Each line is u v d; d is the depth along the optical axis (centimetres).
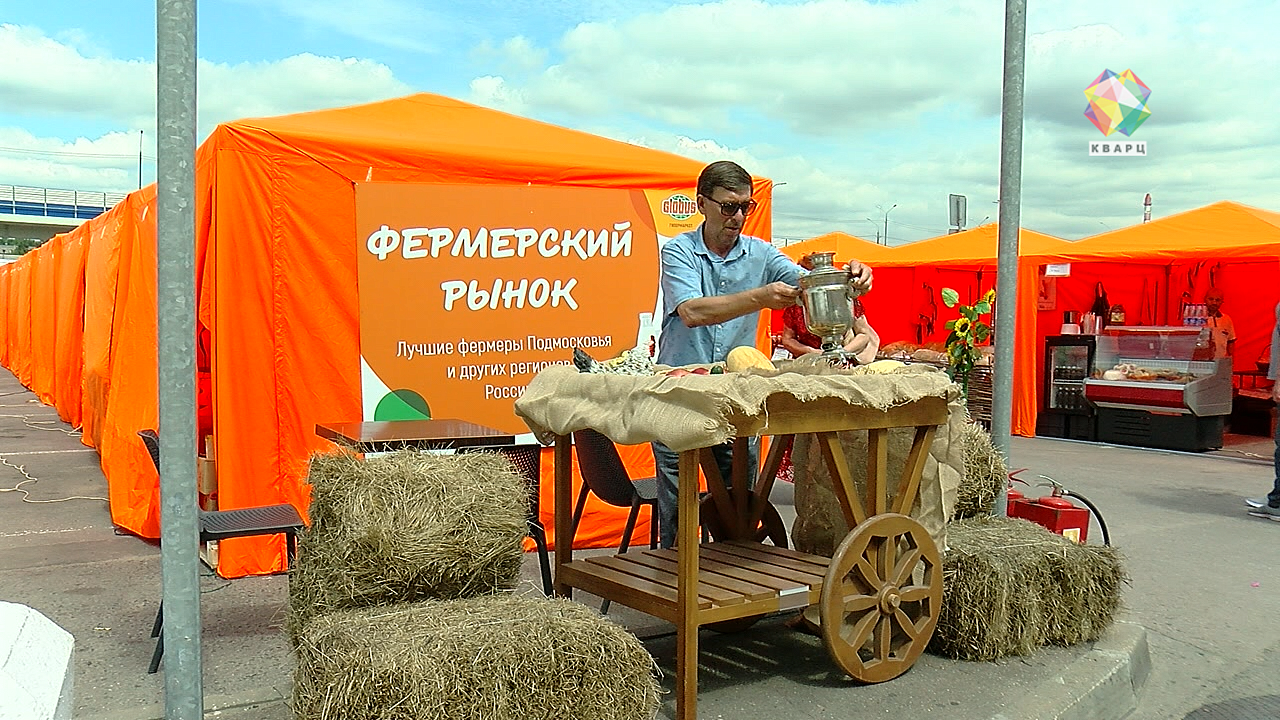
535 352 586
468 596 326
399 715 251
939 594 381
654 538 502
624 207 607
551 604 307
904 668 373
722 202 411
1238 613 500
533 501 454
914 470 370
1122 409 1214
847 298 361
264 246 511
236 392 507
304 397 523
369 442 386
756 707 346
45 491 810
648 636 424
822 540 427
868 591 361
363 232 535
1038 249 1264
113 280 756
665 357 424
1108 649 409
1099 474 955
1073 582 408
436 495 327
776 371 332
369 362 540
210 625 437
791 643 416
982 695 358
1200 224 1162
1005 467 478
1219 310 1377
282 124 529
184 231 263
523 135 620
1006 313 480
